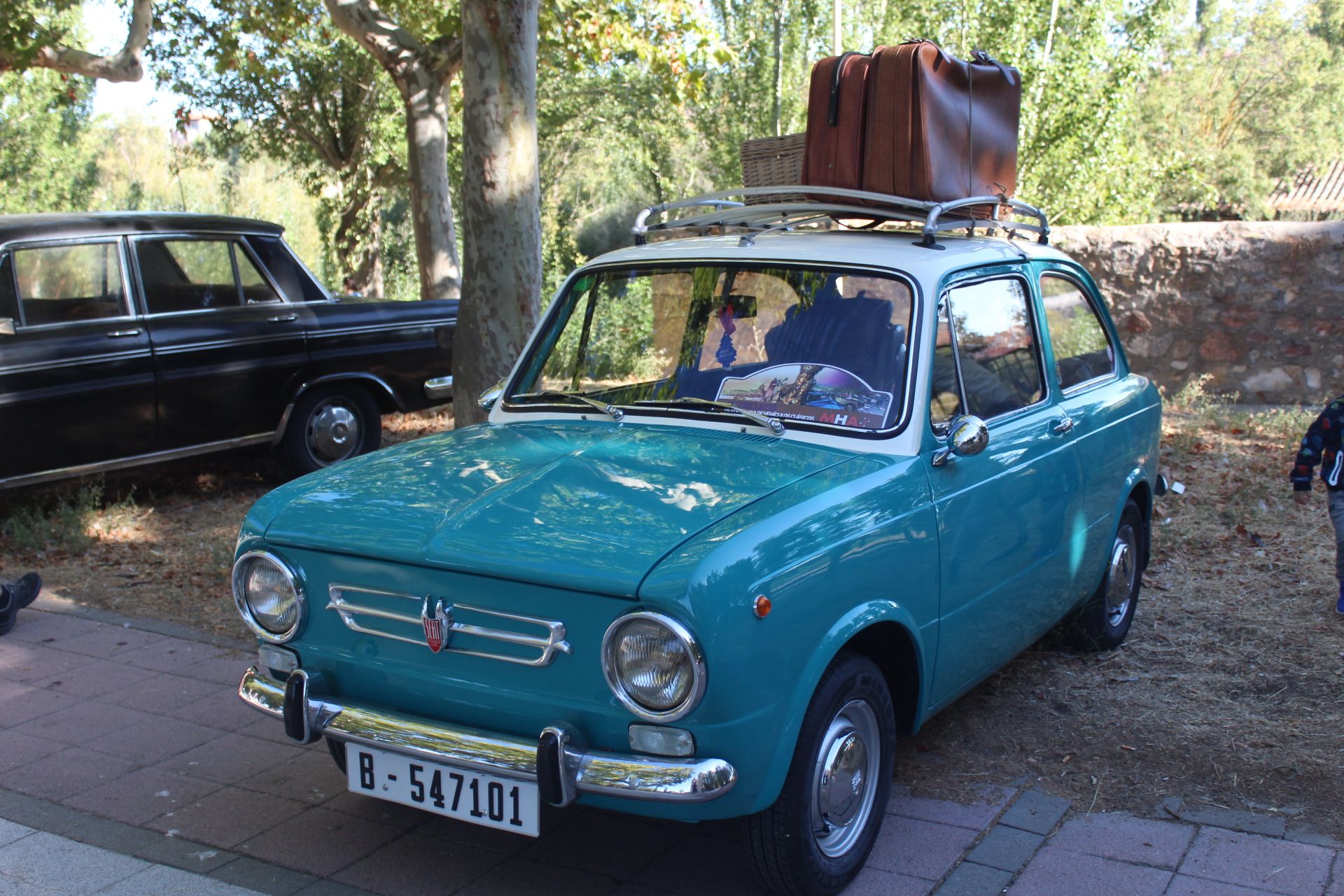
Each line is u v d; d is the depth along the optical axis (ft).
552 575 9.62
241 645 19.11
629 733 9.68
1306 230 36.47
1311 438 19.30
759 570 9.67
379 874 11.85
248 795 13.71
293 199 119.75
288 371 28.76
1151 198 54.95
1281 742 14.61
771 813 10.36
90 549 24.98
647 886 11.59
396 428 37.68
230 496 29.81
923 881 11.50
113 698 16.81
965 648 13.05
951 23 50.42
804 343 13.02
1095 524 16.21
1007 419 13.99
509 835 12.72
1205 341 38.29
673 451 11.93
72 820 13.09
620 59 59.41
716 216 16.11
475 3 23.57
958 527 12.45
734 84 58.03
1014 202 15.31
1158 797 13.25
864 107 14.70
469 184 24.45
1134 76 49.08
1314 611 19.51
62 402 25.13
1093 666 17.54
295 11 48.44
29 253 25.31
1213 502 26.55
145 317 26.61
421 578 10.41
